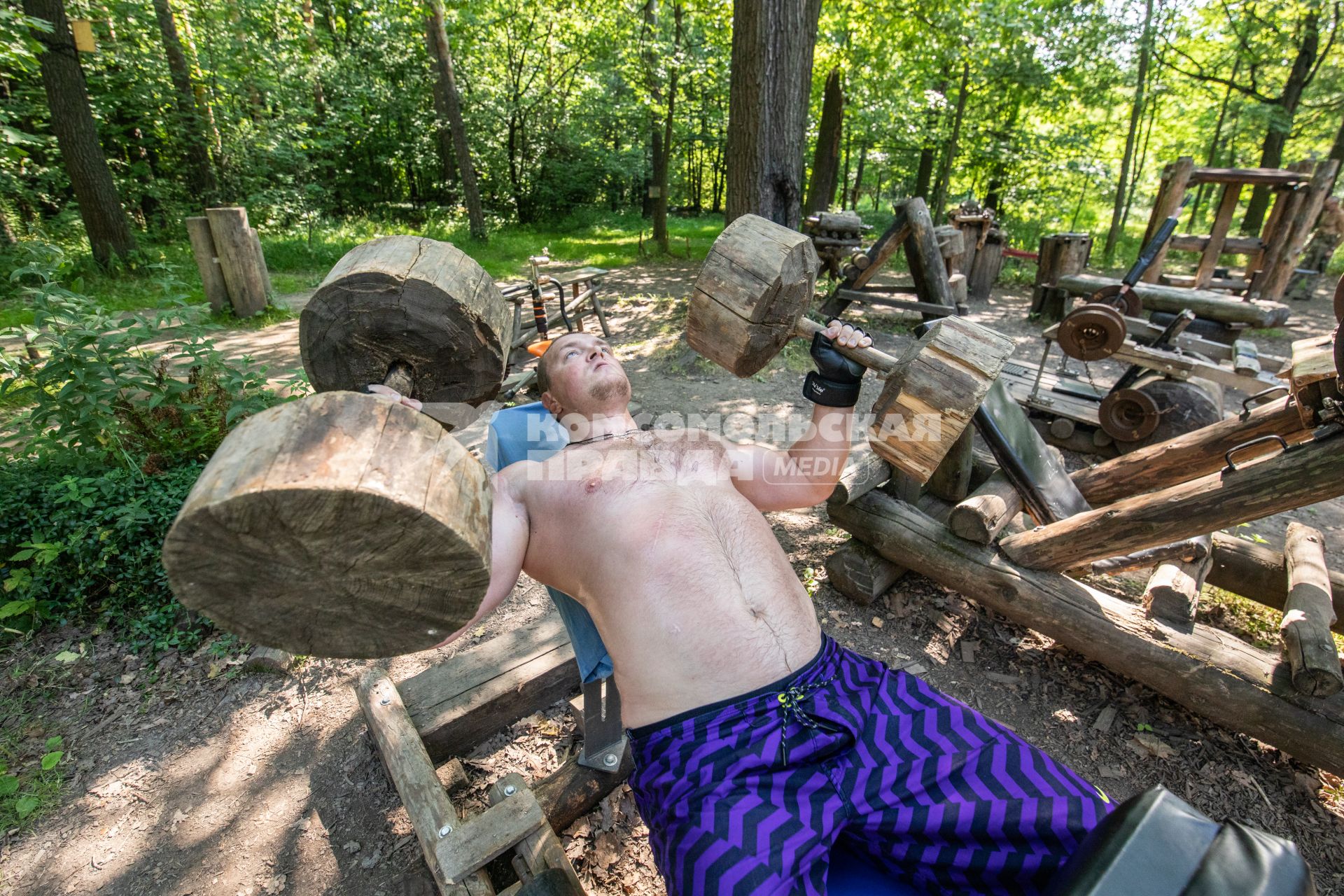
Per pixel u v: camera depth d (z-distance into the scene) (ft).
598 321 28.22
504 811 5.98
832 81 44.88
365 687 7.64
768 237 5.15
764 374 21.08
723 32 42.78
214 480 2.89
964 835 4.21
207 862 6.71
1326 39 52.31
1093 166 56.75
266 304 27.94
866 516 10.00
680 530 4.88
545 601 10.55
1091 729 8.00
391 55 62.64
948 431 4.75
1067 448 17.11
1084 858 3.10
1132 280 18.83
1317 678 6.66
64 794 7.48
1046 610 8.51
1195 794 7.14
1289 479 6.59
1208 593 10.27
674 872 4.12
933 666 9.05
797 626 4.92
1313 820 6.81
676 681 4.60
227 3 43.42
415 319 4.37
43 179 38.88
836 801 4.30
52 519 10.19
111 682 9.02
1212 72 59.21
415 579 3.27
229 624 3.25
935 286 21.67
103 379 11.08
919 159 68.85
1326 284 38.86
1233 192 30.07
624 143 82.64
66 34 30.83
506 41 66.33
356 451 3.07
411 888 6.37
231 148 45.11
